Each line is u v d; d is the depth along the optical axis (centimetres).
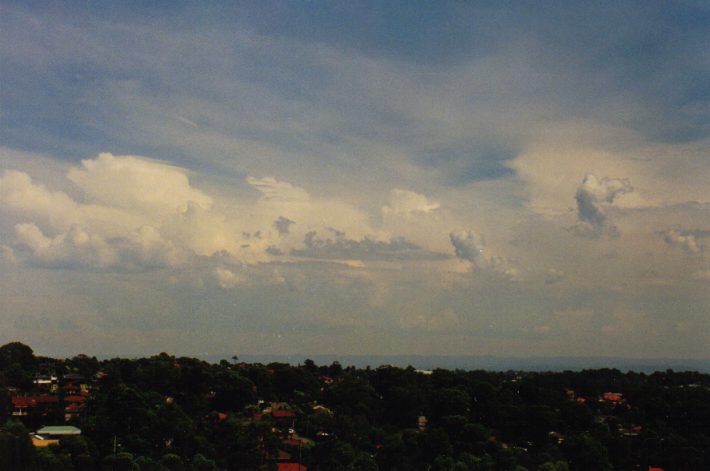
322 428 9219
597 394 11938
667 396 10038
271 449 8225
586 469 8069
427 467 8350
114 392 8394
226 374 11206
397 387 10694
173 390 10656
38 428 8344
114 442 7681
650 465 8131
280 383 12475
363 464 8094
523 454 8469
